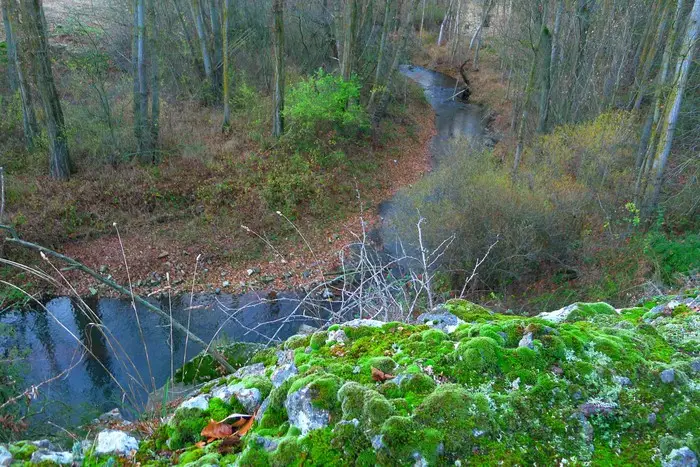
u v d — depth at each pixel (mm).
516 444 2205
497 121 28000
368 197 19203
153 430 2980
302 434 2402
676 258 10633
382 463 2109
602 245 12320
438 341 2928
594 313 3670
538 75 20047
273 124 19438
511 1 28141
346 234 16703
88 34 20500
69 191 15273
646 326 3182
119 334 11672
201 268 14711
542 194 12867
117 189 15805
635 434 2309
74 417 8086
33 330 11656
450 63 39344
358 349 3061
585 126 15453
